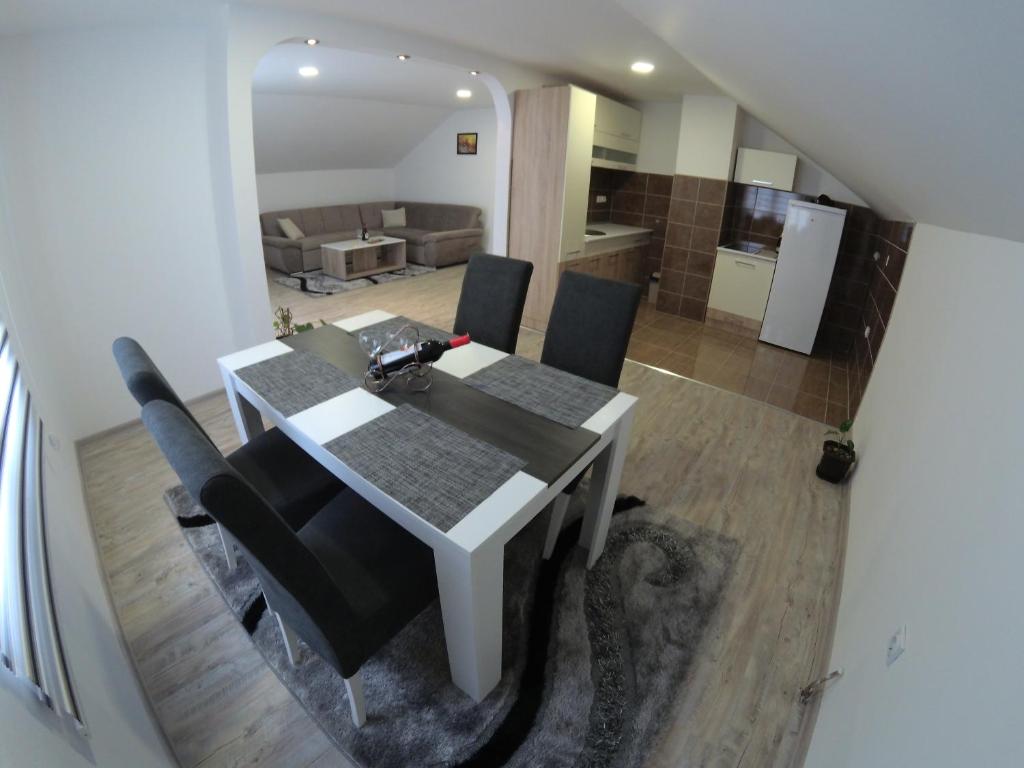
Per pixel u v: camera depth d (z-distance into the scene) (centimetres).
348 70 484
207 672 164
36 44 223
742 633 181
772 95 196
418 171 859
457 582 130
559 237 445
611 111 506
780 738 149
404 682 162
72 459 242
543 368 209
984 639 79
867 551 176
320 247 698
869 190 299
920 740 87
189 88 267
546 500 145
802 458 289
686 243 531
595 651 172
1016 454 90
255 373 196
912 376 196
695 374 406
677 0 119
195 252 294
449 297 604
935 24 53
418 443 156
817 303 440
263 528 105
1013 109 58
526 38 309
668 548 217
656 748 145
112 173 256
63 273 252
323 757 143
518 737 147
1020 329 108
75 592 136
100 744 92
